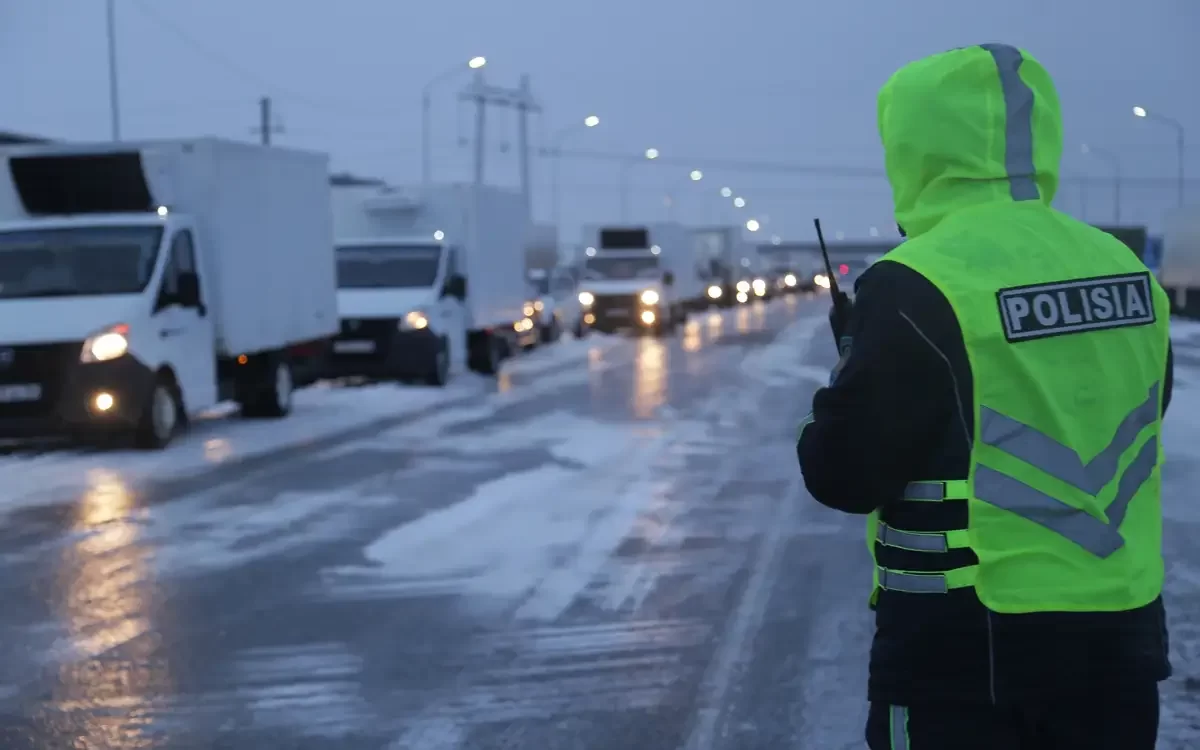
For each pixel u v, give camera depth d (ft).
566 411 58.03
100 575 26.99
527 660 20.76
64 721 18.21
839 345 8.75
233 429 52.70
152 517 33.40
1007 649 7.68
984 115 8.16
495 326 81.97
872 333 7.91
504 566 27.43
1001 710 7.77
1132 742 7.90
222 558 28.50
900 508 8.02
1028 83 8.33
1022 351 7.76
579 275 132.98
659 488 37.14
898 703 7.95
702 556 28.25
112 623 23.30
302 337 59.41
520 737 17.34
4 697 19.26
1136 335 8.17
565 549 29.07
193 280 49.49
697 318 169.89
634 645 21.50
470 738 17.33
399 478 39.42
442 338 70.85
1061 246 8.13
